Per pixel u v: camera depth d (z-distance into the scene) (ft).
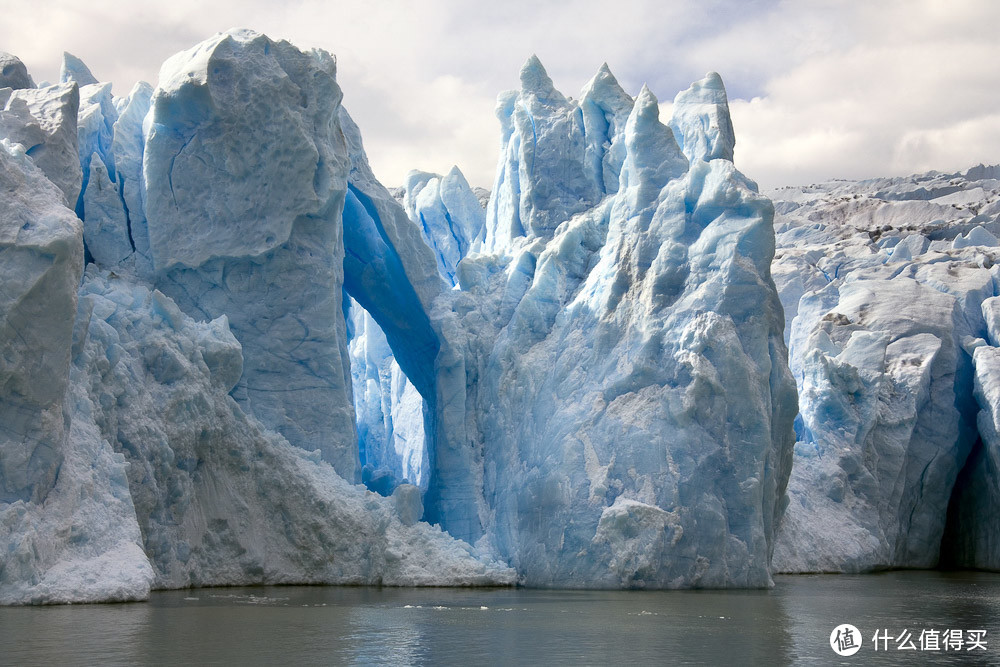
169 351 103.86
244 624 69.51
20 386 84.23
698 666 54.90
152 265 115.24
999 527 164.04
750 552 109.60
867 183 329.72
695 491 108.99
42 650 56.49
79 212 115.96
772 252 116.47
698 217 119.65
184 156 114.01
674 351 113.80
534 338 127.65
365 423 160.15
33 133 101.55
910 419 165.58
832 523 155.02
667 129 126.11
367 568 109.50
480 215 162.71
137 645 58.65
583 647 61.52
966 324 179.32
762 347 113.29
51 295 85.25
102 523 88.43
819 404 162.71
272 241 117.08
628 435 111.55
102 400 96.84
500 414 125.49
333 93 121.19
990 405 161.07
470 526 122.83
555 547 110.52
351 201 134.31
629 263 121.90
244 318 117.50
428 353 136.77
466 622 73.67
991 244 226.99
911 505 170.30
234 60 114.01
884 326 175.73
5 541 81.15
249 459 109.91
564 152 142.61
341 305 128.06
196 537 103.91
